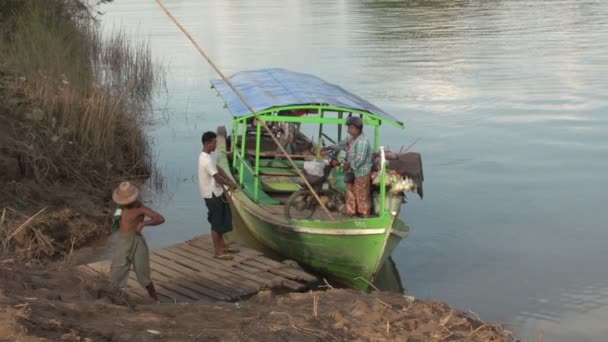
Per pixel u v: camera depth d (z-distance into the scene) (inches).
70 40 912.3
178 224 511.2
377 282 415.5
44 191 500.1
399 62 1234.6
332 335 246.4
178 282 385.4
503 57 1270.9
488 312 373.7
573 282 409.4
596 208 532.4
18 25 811.4
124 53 1071.6
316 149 573.9
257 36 1638.8
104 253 443.8
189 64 1250.0
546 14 1934.1
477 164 656.4
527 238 478.3
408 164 425.1
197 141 755.4
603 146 706.2
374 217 418.9
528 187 585.9
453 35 1565.0
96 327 217.9
